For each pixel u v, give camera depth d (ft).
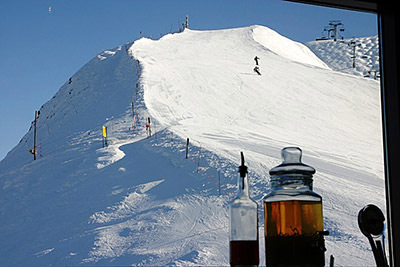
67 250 36.50
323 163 50.60
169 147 56.65
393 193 7.07
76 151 66.44
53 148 73.20
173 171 49.70
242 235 5.29
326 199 37.81
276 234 5.34
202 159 50.67
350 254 25.88
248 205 5.35
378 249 6.11
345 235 29.45
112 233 37.50
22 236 43.24
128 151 59.67
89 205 46.70
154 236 35.01
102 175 53.72
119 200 45.42
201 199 41.63
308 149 57.06
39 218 47.06
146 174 50.72
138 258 30.66
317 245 5.33
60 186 54.95
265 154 51.47
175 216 38.42
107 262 31.71
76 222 42.91
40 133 85.61
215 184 44.34
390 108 7.26
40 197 53.21
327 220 32.68
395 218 7.04
